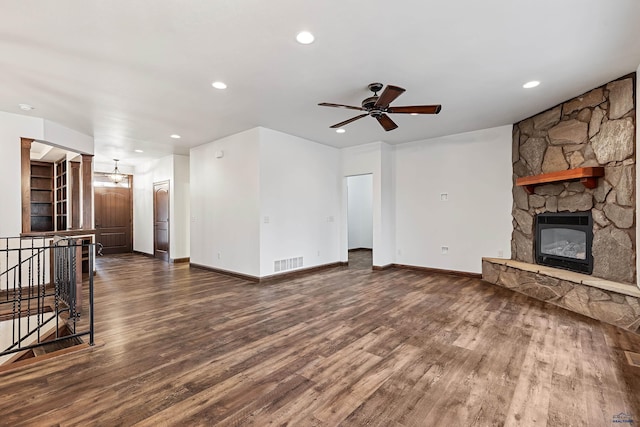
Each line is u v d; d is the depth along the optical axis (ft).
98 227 27.55
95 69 9.96
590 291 11.05
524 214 15.52
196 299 13.53
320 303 12.89
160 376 7.20
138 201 28.43
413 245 20.31
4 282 13.80
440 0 6.82
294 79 10.80
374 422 5.66
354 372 7.38
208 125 16.37
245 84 11.20
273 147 17.52
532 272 13.66
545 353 8.32
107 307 12.44
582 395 6.43
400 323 10.55
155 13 7.20
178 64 9.69
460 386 6.79
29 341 11.93
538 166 14.51
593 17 7.42
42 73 10.20
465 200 18.08
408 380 7.04
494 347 8.70
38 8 6.97
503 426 5.55
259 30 7.94
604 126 11.39
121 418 5.72
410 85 11.34
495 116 14.98
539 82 11.15
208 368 7.57
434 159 19.33
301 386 6.81
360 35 8.19
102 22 7.52
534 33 8.11
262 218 16.97
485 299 13.41
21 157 14.23
